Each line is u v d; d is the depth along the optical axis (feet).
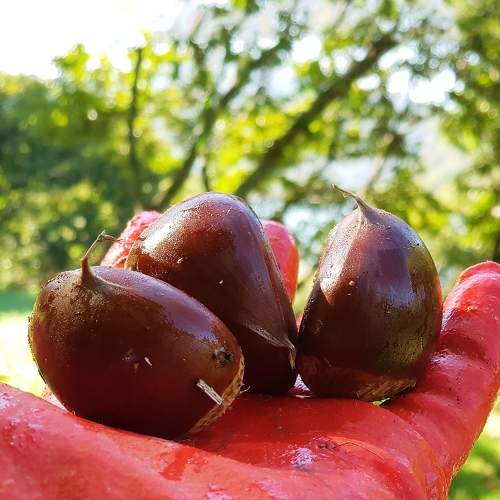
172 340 0.26
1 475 0.21
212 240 0.31
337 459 0.27
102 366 0.26
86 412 0.27
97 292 0.26
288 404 0.33
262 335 0.31
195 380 0.27
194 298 0.29
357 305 0.33
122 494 0.21
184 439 0.29
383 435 0.30
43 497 0.21
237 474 0.23
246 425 0.31
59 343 0.27
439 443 0.33
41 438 0.22
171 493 0.21
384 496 0.25
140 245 0.32
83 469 0.21
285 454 0.27
